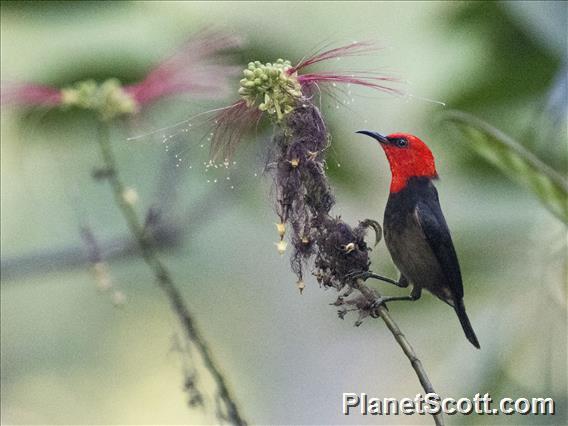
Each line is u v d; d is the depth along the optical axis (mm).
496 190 10281
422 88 10969
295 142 6641
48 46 10500
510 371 8844
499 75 10938
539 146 9273
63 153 11570
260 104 6602
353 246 6703
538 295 8828
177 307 7555
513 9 10430
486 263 9820
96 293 15781
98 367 15852
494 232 9867
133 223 8148
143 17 10664
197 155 9023
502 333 9000
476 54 11008
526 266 9070
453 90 11023
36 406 15234
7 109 9117
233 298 15766
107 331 15828
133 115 8672
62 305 15797
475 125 6113
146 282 14961
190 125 6914
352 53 6824
